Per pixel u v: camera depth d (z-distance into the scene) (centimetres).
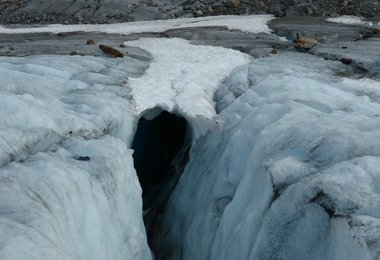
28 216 509
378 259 480
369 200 569
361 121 767
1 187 545
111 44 1878
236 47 1847
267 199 707
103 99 1062
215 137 1116
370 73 1355
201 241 905
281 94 1045
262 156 802
